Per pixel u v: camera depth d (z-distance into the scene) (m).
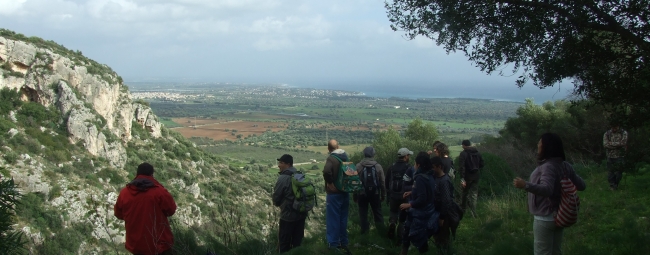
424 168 5.57
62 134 26.53
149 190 4.93
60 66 29.33
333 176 6.38
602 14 4.64
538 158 4.21
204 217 25.16
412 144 36.22
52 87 28.23
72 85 29.58
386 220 8.84
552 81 5.15
